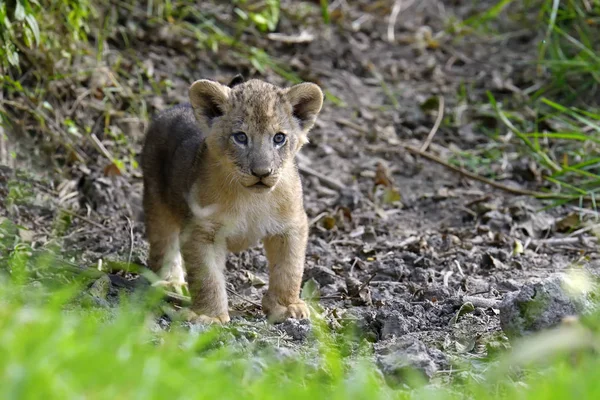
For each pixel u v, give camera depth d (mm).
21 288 8812
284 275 9930
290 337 8961
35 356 5883
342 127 16031
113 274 10773
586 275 9484
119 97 14945
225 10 17672
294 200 9867
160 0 16766
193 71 16266
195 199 9734
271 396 6180
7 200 12305
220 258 9828
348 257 11914
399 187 14609
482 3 19562
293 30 18094
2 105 13320
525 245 12312
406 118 16391
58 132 13742
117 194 13164
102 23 15820
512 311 8156
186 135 10703
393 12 19094
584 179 14469
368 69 17609
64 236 11945
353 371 7590
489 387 7301
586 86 16656
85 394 5648
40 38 13180
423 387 7141
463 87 16859
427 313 9734
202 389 6066
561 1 18531
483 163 15125
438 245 12297
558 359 7324
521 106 16625
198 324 9102
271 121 9648
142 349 6539
